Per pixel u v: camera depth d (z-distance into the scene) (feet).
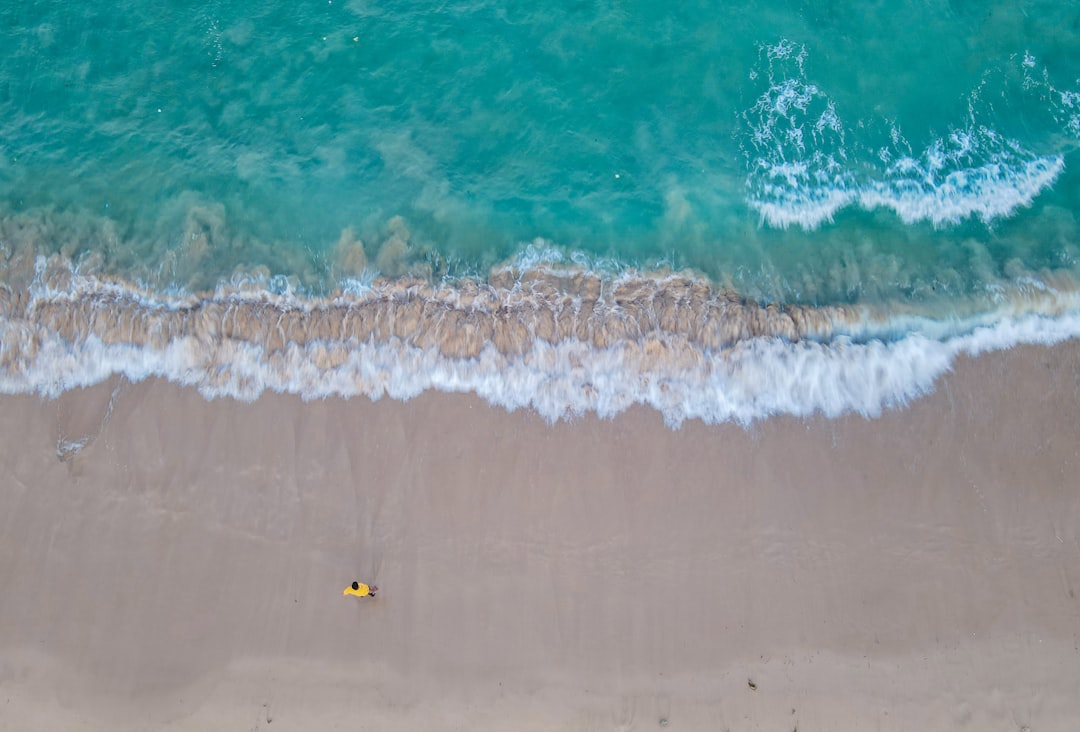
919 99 54.34
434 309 48.75
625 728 41.45
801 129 53.72
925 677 41.83
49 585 43.96
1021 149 52.95
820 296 49.75
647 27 56.29
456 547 43.93
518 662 42.27
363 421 46.44
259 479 45.50
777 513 44.47
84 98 54.70
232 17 56.59
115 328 48.55
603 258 50.70
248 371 47.55
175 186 52.65
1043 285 49.01
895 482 45.06
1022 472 45.09
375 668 42.32
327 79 55.21
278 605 43.29
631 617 42.78
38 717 42.11
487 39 56.08
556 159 53.36
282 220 51.98
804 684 41.86
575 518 44.34
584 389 46.91
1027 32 55.52
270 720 41.86
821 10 56.54
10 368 47.96
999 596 42.96
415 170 53.11
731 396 46.80
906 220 51.75
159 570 44.01
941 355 47.52
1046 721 41.11
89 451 46.24
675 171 52.85
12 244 50.80
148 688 42.29
